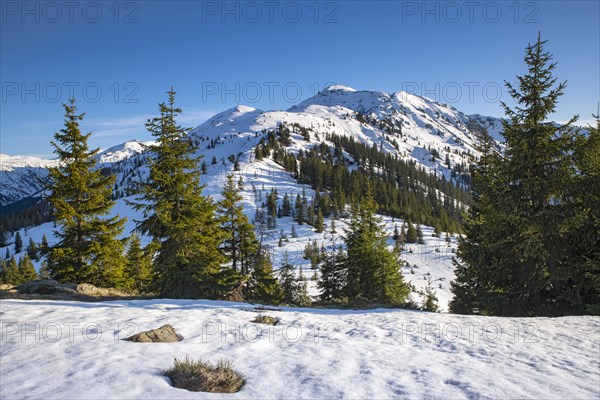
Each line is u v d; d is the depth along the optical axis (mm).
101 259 21406
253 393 5234
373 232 31312
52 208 20922
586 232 14195
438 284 79438
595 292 14375
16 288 15953
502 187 15781
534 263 15406
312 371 6262
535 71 15703
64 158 21125
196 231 20766
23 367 5738
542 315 15031
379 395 5371
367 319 11680
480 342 8781
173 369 5832
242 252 28047
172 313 10938
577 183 14375
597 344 8719
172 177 19953
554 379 6273
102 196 21969
